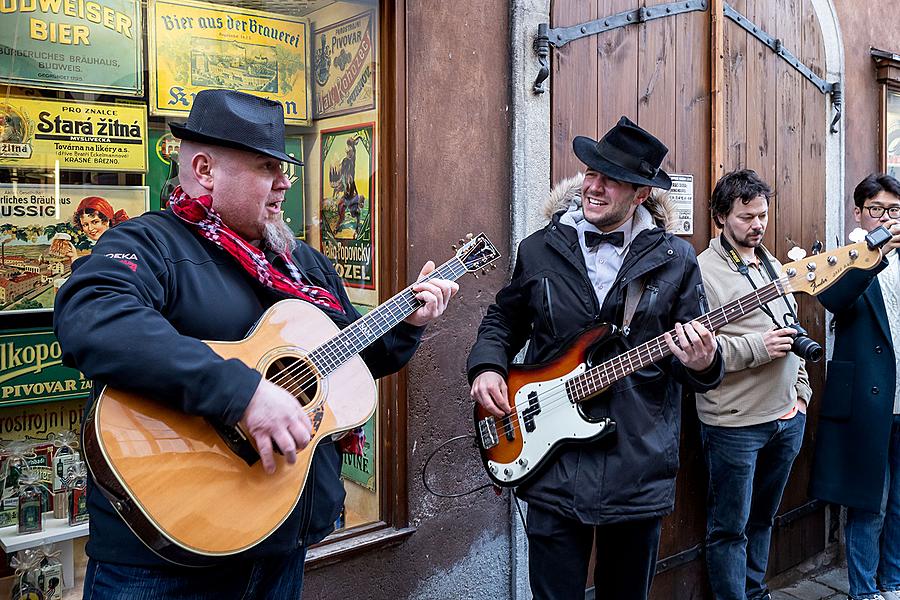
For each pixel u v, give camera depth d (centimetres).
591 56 318
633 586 242
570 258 242
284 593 179
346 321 194
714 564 329
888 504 364
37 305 230
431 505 284
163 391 145
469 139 287
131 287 151
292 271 185
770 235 401
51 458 229
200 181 170
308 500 173
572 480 230
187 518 151
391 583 276
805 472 421
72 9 229
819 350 284
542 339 249
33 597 222
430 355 280
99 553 159
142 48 241
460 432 290
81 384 237
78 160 233
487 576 301
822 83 431
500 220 297
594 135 321
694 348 221
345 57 274
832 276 253
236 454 158
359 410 180
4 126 221
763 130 394
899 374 354
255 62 260
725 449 316
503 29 294
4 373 226
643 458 230
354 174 278
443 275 206
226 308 169
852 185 455
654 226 244
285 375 171
